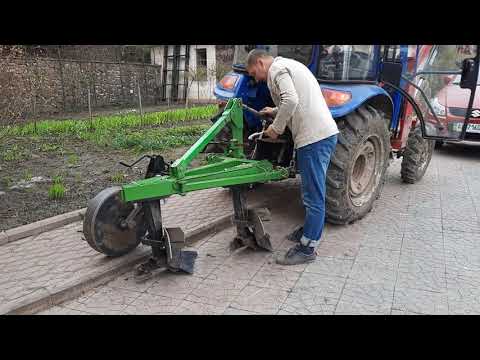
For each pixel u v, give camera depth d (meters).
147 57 21.09
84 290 3.31
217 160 4.10
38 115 13.05
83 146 8.30
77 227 4.45
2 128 7.20
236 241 4.05
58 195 5.18
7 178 5.96
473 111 8.68
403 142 5.94
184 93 19.27
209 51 18.52
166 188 3.30
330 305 3.18
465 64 5.28
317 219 3.72
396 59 5.21
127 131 10.04
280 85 3.45
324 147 3.63
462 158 8.73
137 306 3.14
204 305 3.16
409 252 4.11
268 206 5.29
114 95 17.27
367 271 3.72
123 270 3.61
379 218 5.03
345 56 4.36
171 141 8.58
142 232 3.81
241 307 3.14
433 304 3.22
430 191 6.20
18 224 4.39
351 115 4.45
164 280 3.51
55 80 14.55
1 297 3.11
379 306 3.18
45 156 7.40
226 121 3.93
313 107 3.57
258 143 4.50
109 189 3.59
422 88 5.50
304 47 4.51
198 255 3.97
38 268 3.58
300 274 3.64
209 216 4.78
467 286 3.50
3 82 6.83
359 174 4.87
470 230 4.70
